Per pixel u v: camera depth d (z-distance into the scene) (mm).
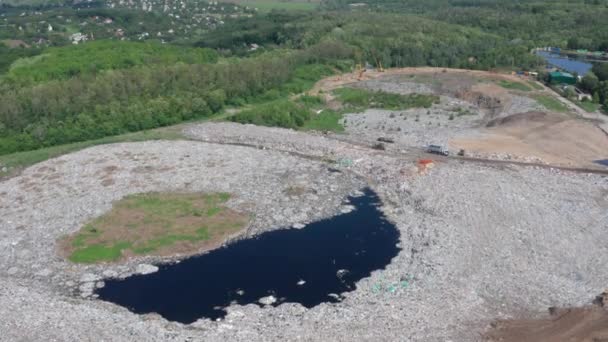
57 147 115500
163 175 100438
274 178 99688
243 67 152250
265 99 150500
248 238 81312
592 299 64500
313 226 84625
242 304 65750
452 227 81750
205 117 137375
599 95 145750
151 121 128750
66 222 85688
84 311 63500
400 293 66750
